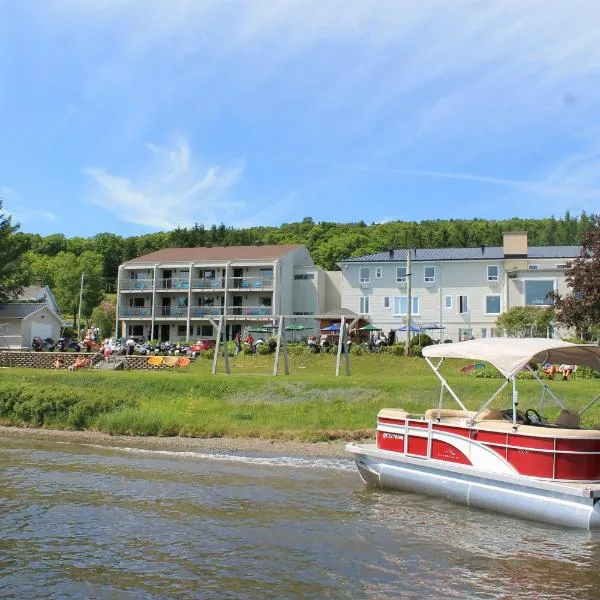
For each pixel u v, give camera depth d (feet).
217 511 41.63
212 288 217.36
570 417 44.27
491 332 189.26
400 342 175.32
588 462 38.99
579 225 353.72
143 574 30.30
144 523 38.58
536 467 39.91
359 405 85.87
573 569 31.73
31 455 62.13
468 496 42.78
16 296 212.23
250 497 45.75
